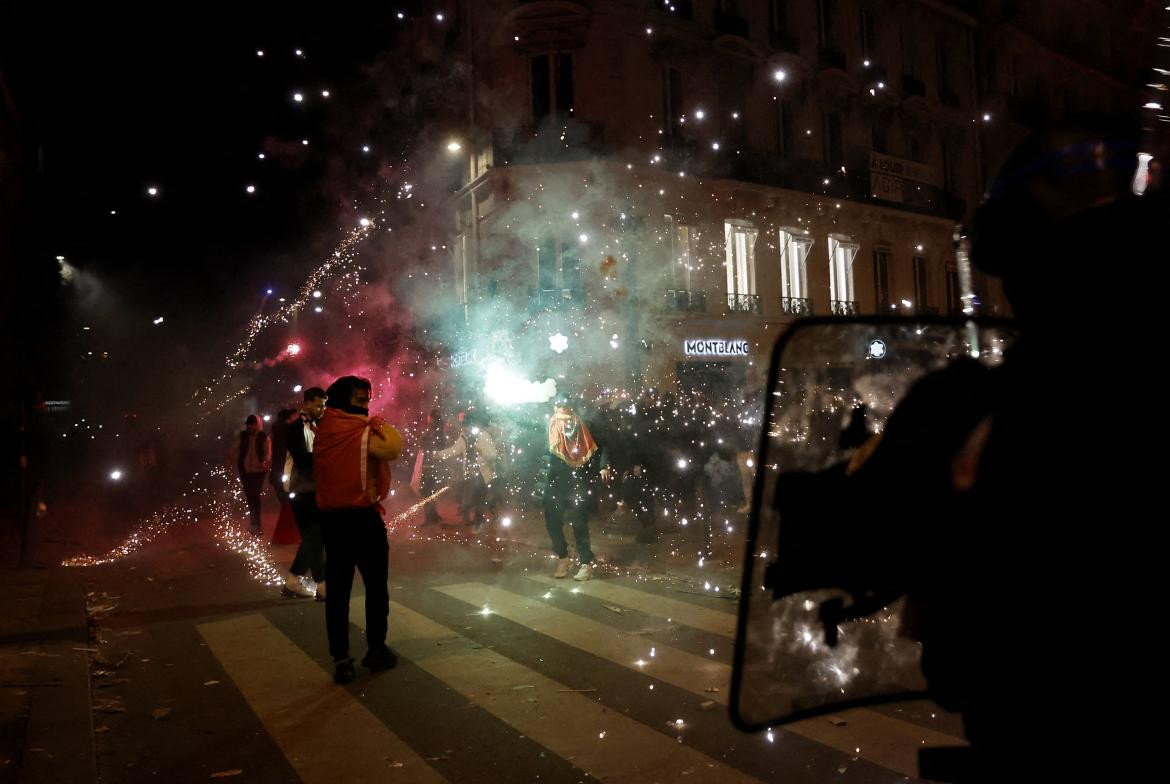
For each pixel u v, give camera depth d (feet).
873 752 13.32
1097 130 3.99
